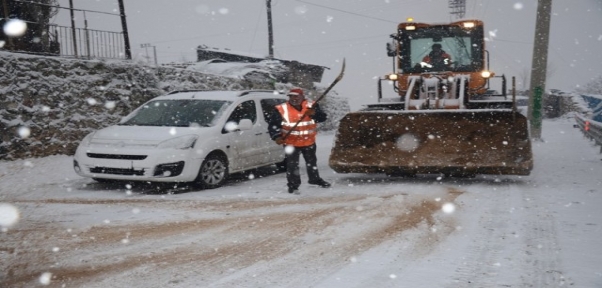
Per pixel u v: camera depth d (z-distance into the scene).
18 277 4.51
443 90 10.77
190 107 9.77
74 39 15.25
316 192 8.32
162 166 8.38
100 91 13.67
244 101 10.12
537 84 16.83
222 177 9.16
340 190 8.46
